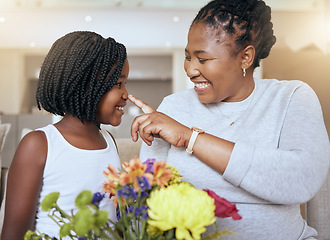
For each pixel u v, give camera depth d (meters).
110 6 6.29
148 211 0.49
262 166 0.77
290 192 0.78
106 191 0.56
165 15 6.74
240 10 0.87
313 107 0.90
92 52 0.82
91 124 0.93
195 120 1.01
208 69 0.86
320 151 0.82
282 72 5.98
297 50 6.31
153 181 0.54
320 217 1.26
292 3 6.02
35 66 8.48
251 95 0.98
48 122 3.11
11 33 7.29
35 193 0.81
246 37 0.87
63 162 0.85
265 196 0.79
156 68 8.95
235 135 0.93
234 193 0.89
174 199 0.48
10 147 2.59
